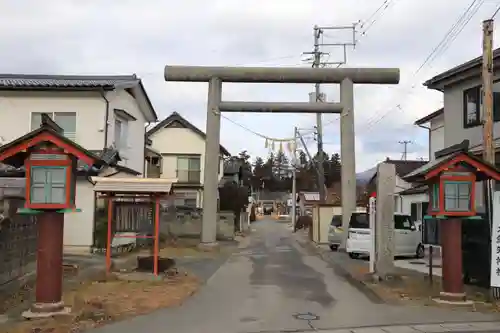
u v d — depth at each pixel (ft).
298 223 153.38
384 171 38.47
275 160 346.74
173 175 121.49
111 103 64.90
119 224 39.37
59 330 22.18
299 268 49.93
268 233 136.46
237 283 39.09
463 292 30.27
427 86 60.80
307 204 204.44
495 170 29.68
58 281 24.48
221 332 23.13
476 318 26.27
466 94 55.93
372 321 25.61
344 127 65.62
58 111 63.52
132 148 74.69
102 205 56.85
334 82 66.13
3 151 23.65
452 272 30.04
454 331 23.47
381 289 34.83
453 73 55.42
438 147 76.23
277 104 66.13
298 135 111.75
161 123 121.70
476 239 35.04
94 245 55.16
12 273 29.37
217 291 34.99
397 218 59.47
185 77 64.80
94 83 63.93
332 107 65.51
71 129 63.31
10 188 48.96
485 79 33.50
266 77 64.59
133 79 70.90
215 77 65.00
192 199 120.16
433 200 31.19
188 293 33.09
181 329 23.57
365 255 60.39
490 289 31.12
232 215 97.14
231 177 147.74
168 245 70.38
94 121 63.16
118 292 31.55
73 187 24.98
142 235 39.45
